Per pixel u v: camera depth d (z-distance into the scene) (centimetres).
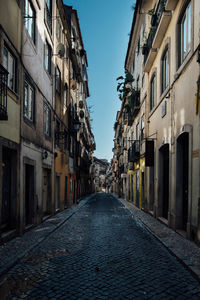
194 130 768
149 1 1526
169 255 639
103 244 753
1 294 412
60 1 1641
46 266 549
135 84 2230
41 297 401
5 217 809
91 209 1933
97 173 9731
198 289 432
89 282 459
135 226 1102
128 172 2883
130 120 2280
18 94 866
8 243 741
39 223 1105
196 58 760
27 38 973
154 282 460
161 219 1184
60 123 1727
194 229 746
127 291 421
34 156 1062
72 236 871
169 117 1072
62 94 1797
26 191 1028
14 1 834
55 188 1512
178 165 959
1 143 715
